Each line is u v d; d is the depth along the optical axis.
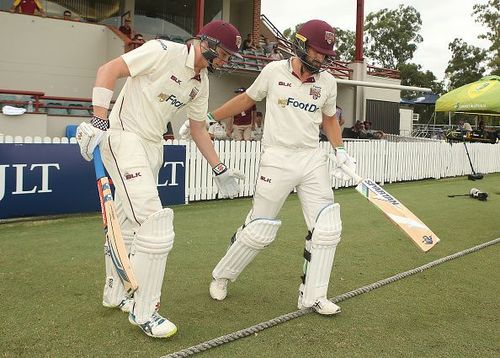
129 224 2.96
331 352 2.69
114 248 2.60
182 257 4.51
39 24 11.70
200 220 6.30
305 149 3.17
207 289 3.64
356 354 2.67
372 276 4.11
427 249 2.93
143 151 2.75
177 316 3.12
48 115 9.66
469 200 8.70
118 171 2.71
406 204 8.18
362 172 10.56
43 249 4.63
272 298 3.50
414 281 3.98
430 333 2.98
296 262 4.45
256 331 2.89
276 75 3.13
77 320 2.98
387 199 3.22
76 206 6.27
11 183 5.74
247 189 8.31
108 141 2.74
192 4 15.17
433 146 12.29
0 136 5.63
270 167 3.15
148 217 2.61
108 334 2.80
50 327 2.88
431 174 12.32
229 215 6.68
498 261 4.66
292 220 6.40
